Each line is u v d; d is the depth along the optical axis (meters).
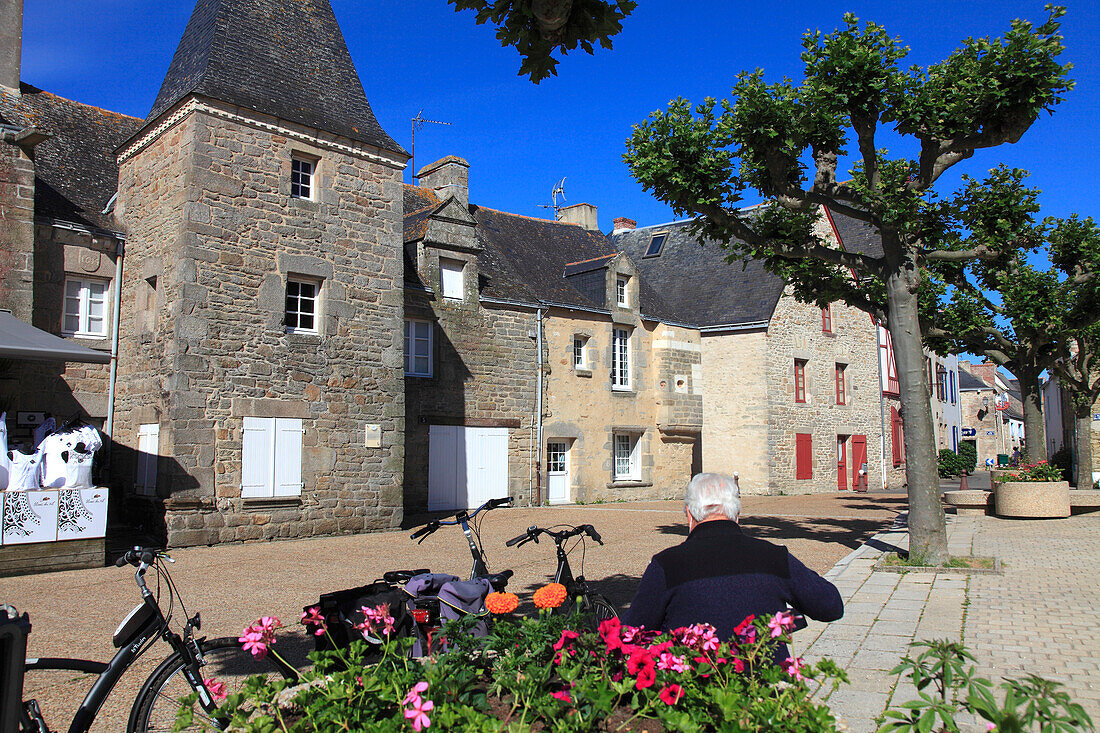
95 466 12.30
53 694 4.59
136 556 3.40
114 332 12.71
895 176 8.56
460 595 3.88
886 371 29.42
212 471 11.25
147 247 12.27
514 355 17.47
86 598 7.43
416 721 2.12
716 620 2.76
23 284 11.33
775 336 22.73
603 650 2.62
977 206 11.10
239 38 12.76
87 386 12.51
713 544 2.92
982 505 14.41
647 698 2.34
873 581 7.78
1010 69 7.96
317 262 12.70
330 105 13.47
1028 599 6.67
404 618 3.82
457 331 16.45
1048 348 14.53
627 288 20.34
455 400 16.27
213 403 11.35
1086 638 5.36
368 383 13.20
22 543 8.81
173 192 11.72
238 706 2.45
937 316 14.79
